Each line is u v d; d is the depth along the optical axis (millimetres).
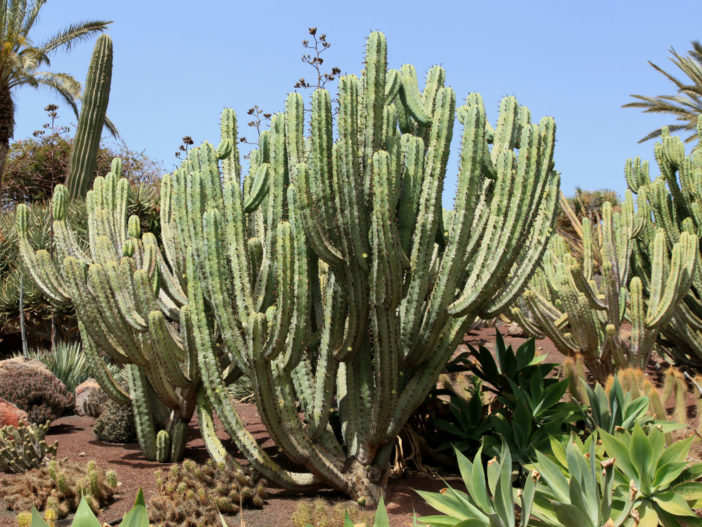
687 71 18781
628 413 5523
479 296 4734
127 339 5332
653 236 9773
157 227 13562
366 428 4918
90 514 2215
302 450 4641
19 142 23203
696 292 9742
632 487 3682
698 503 4004
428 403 6242
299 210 4457
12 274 11539
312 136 4512
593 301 8258
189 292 4918
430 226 4707
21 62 15719
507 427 5543
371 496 4805
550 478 3818
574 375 6492
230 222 4680
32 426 5535
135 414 5672
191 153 5090
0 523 4082
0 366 7270
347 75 4668
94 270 5363
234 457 5895
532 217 4785
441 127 4684
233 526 4285
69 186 15359
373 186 4332
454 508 3594
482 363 6559
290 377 4859
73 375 8781
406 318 4863
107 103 15984
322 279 5523
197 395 5535
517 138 5211
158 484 4801
